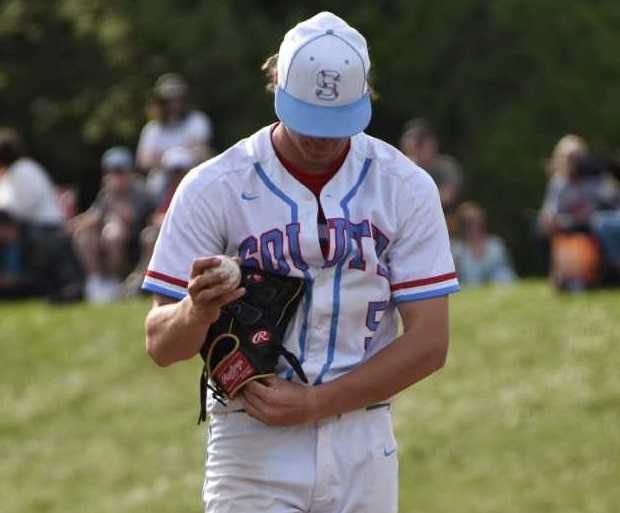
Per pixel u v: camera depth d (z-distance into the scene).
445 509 19.27
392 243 9.76
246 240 9.62
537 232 27.53
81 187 60.97
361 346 9.84
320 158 9.44
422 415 21.59
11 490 20.64
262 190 9.62
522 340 23.55
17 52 60.28
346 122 9.18
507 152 52.38
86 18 57.53
